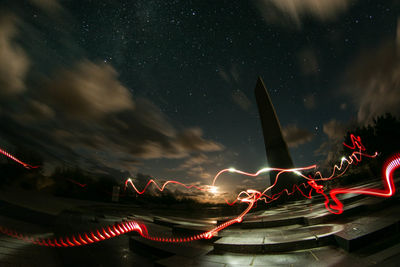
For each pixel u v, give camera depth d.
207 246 6.01
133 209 19.16
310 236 5.19
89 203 18.92
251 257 4.88
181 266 4.47
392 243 4.35
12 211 9.59
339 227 5.52
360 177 20.56
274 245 5.03
